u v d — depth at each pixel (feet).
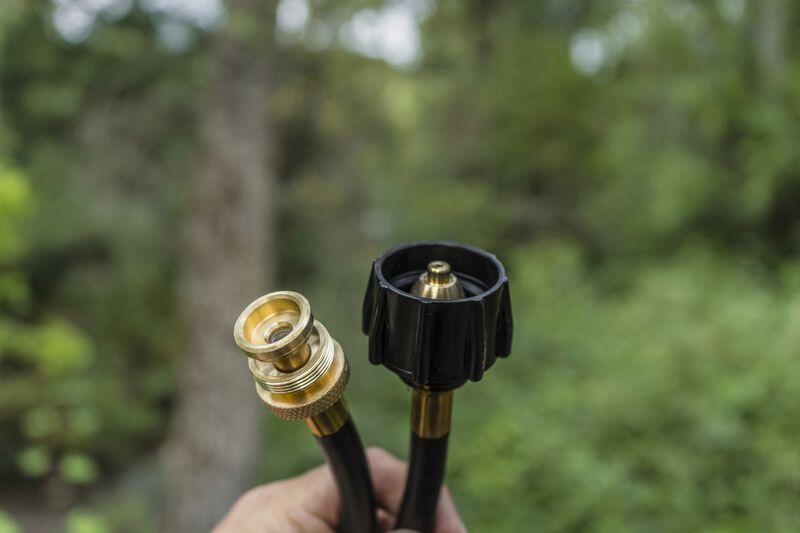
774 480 12.48
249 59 13.51
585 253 31.09
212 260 14.10
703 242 25.41
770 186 23.41
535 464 14.08
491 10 28.96
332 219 21.67
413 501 3.19
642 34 27.63
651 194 28.94
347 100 16.37
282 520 4.11
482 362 2.38
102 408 20.27
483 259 2.66
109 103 16.75
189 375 14.47
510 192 32.40
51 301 20.70
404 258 2.71
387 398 18.93
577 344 18.92
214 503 14.21
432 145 31.40
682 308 19.04
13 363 18.78
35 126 17.15
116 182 18.38
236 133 13.82
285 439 17.89
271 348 2.21
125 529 18.03
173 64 15.72
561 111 30.60
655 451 13.67
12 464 19.49
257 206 14.21
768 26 24.22
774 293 20.54
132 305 21.22
